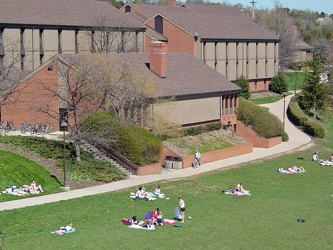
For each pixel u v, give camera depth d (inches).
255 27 4751.5
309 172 2566.4
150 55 2834.6
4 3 3348.9
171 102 2687.0
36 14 3422.7
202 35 4003.4
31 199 1903.3
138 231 1608.0
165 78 2847.0
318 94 3981.3
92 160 2315.5
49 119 2628.0
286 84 4783.5
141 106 2586.1
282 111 3981.3
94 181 2164.1
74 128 2406.5
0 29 3196.4
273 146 3139.8
